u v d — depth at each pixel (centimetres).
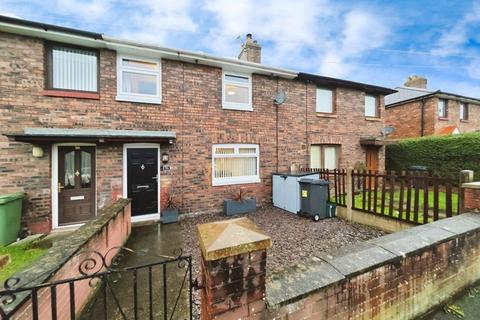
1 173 475
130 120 587
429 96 1174
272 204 760
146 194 603
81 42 531
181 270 337
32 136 456
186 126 648
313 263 178
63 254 223
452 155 844
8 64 481
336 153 912
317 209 576
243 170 739
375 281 184
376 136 981
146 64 613
